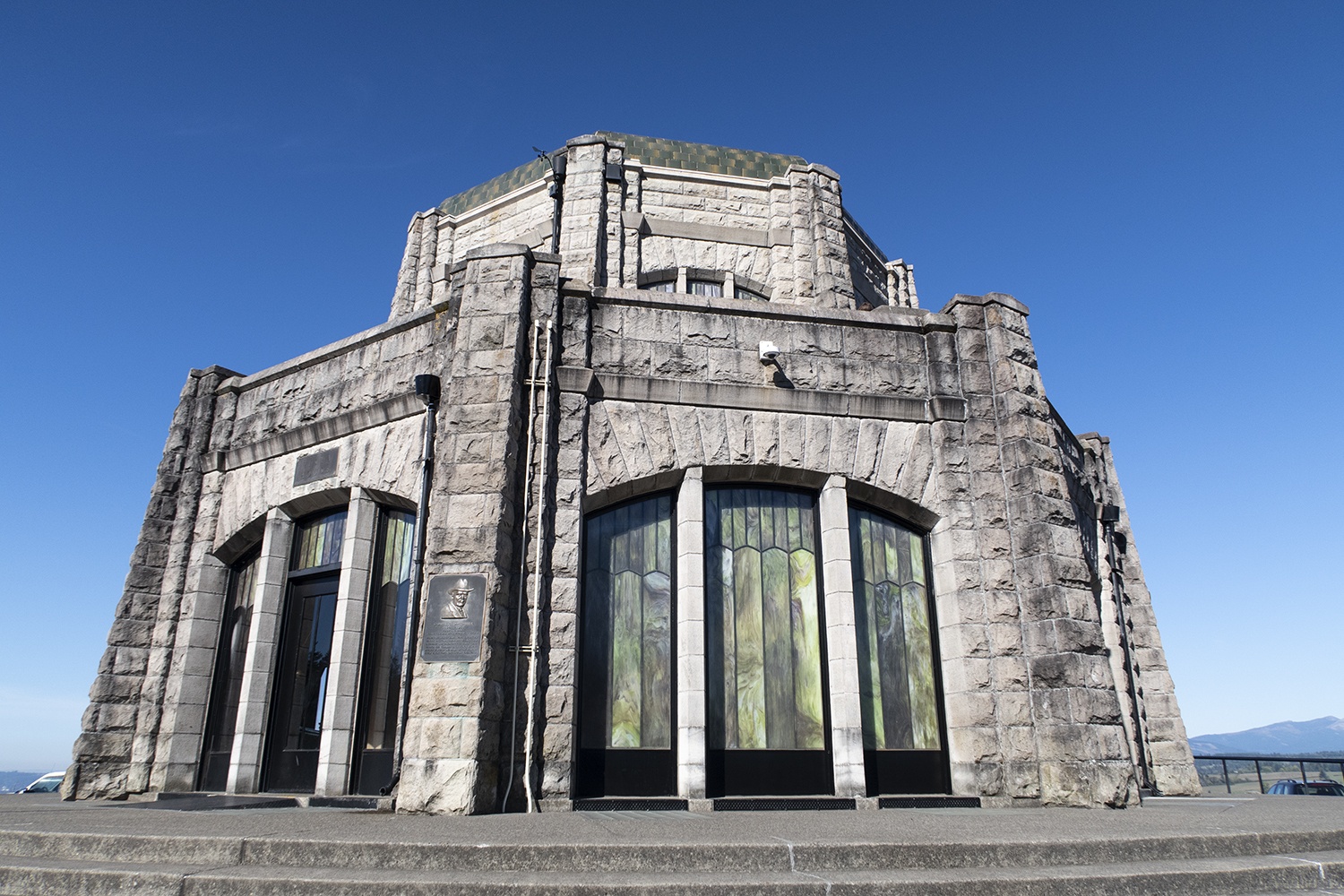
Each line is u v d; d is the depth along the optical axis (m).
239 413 13.65
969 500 11.46
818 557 11.34
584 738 10.06
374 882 5.27
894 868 5.92
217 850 6.07
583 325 11.10
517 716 9.27
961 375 11.97
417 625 10.12
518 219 17.61
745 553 11.20
